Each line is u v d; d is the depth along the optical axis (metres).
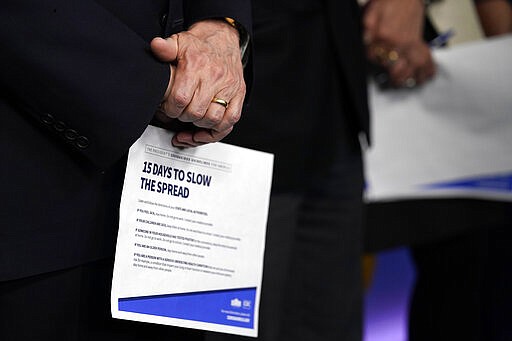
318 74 1.90
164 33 1.44
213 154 1.47
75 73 1.27
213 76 1.37
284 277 1.91
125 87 1.30
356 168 2.07
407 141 2.40
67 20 1.28
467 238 2.61
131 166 1.37
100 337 1.45
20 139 1.31
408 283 3.05
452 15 2.46
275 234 1.87
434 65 2.35
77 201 1.37
